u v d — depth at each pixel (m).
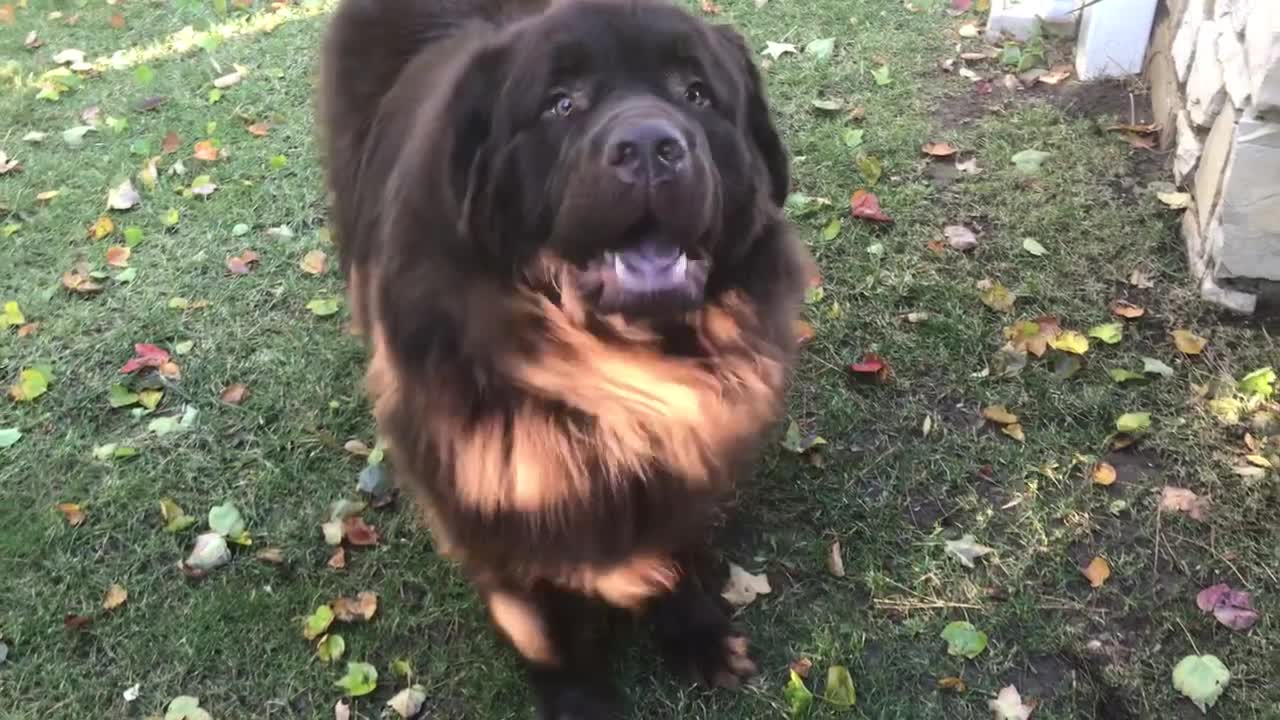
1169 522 1.07
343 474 1.19
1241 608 0.98
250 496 1.17
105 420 1.27
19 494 1.18
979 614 1.01
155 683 1.00
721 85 0.79
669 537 0.87
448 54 0.97
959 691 0.96
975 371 1.24
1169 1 1.58
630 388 0.78
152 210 1.61
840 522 1.10
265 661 1.02
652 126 0.67
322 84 1.23
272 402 1.28
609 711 0.96
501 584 0.89
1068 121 1.61
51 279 1.48
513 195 0.76
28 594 1.08
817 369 1.25
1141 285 1.33
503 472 0.79
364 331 1.04
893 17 1.89
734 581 1.04
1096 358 1.25
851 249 1.41
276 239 1.54
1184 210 1.41
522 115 0.75
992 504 1.11
